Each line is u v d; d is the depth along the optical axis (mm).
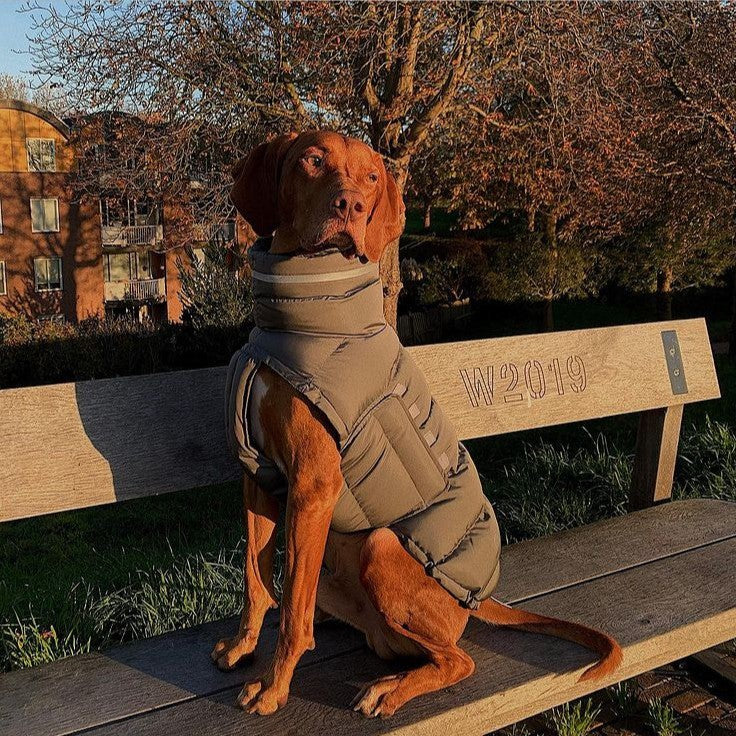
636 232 16078
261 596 1948
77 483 2164
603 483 4863
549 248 17484
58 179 24891
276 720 1711
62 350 15711
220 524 6332
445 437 1960
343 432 1691
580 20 7812
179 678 1892
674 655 2201
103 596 3734
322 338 1732
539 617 2066
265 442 1756
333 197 1635
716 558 2621
